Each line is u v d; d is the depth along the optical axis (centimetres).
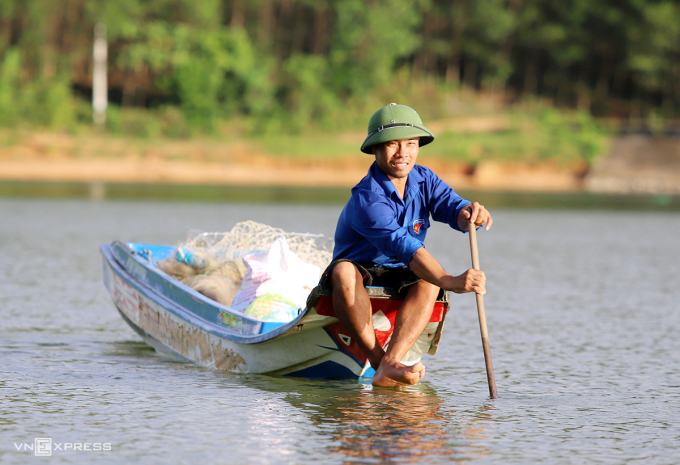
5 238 5659
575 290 3756
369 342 1836
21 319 2789
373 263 1873
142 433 1559
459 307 3250
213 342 2139
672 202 14262
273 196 12744
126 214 8288
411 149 1809
